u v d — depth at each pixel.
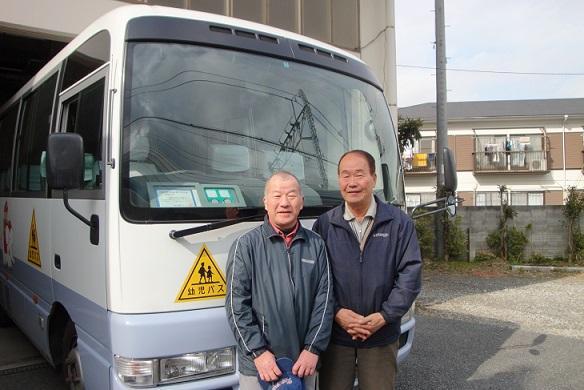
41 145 4.46
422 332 6.79
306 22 9.85
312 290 2.68
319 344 2.63
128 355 2.70
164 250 2.82
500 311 7.99
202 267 2.90
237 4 8.95
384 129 4.38
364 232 2.87
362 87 4.27
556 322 7.30
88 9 7.24
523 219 13.25
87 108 3.43
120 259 2.76
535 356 5.77
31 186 4.74
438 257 13.22
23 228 4.95
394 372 3.00
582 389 4.79
